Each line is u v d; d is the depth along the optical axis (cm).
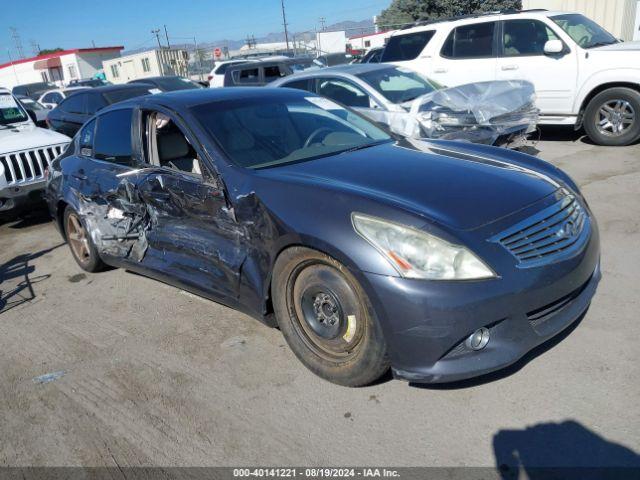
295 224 279
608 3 1345
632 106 738
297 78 763
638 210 503
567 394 267
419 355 249
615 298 350
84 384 325
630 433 239
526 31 813
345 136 393
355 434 258
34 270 537
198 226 349
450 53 884
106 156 445
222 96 401
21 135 683
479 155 354
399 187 288
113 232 438
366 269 252
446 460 238
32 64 5262
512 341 251
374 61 1090
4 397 322
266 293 311
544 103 806
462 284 241
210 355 340
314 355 299
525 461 232
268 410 282
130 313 413
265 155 347
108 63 4238
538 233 266
